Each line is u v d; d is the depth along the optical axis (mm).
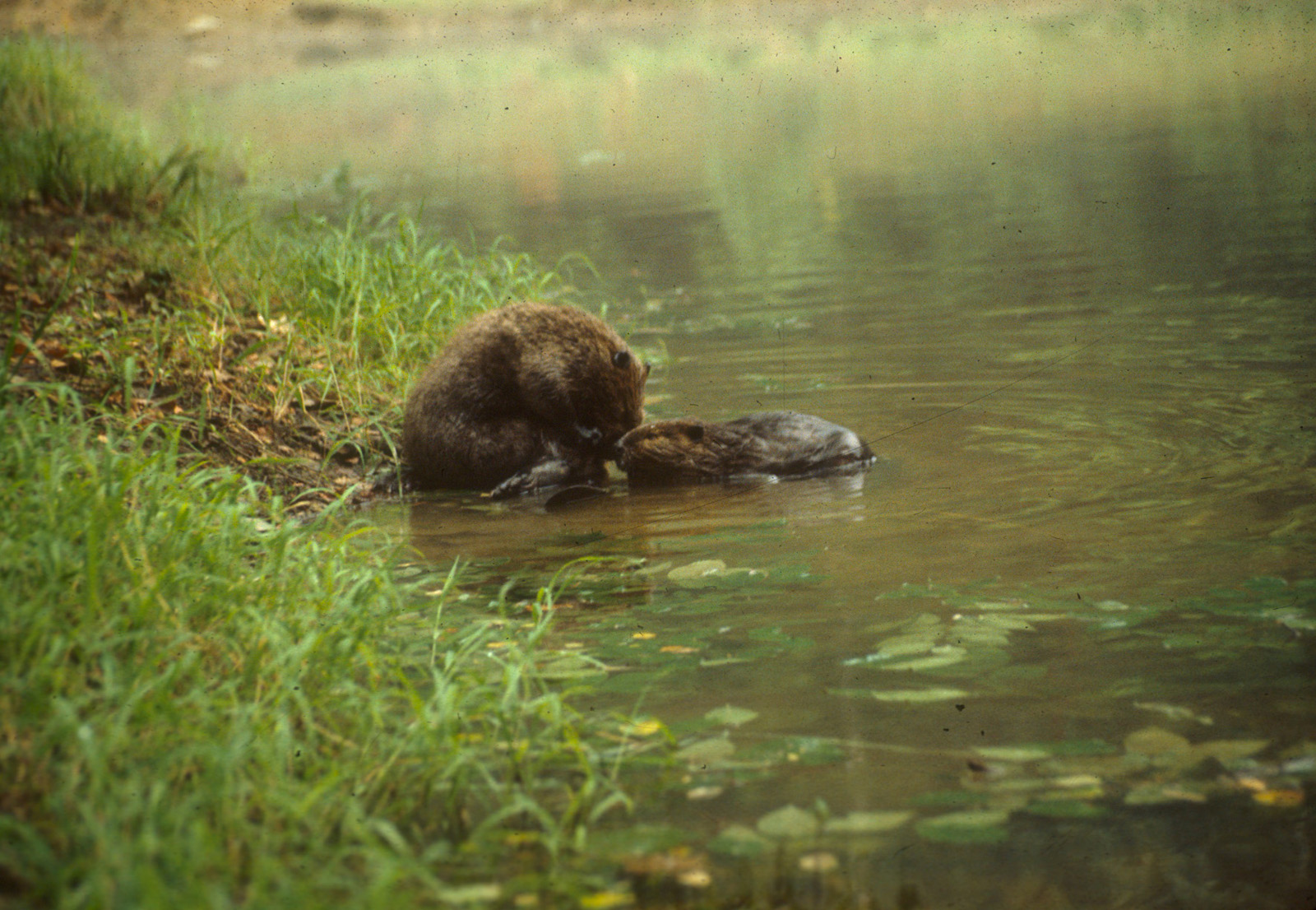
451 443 9992
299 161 32031
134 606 5621
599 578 7414
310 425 10773
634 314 15797
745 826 4656
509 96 45281
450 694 5316
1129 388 10727
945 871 4305
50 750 4832
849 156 29797
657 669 6000
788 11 60344
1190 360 11430
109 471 6582
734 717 5461
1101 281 15312
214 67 48406
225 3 54938
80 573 5770
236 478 7547
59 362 10172
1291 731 4984
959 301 15094
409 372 11875
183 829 4367
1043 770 4867
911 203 22828
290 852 4473
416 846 4637
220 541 6605
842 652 6031
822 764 5047
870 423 10555
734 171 28578
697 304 16156
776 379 12219
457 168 31172
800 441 9672
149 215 15266
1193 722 5109
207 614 5996
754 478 9625
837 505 8531
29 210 14703
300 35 55562
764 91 43250
